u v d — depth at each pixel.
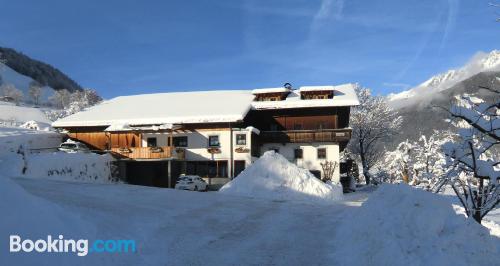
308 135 39.16
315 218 14.59
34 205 8.48
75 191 18.66
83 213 11.63
